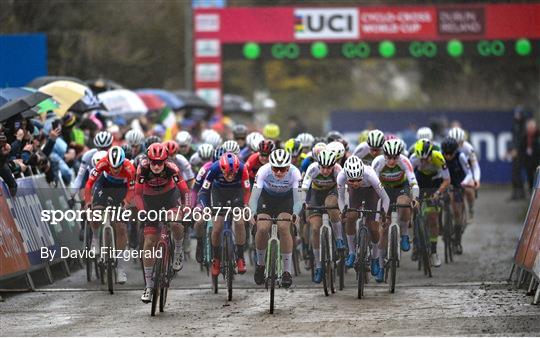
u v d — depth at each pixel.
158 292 25.89
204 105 67.50
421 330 23.12
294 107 135.50
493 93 106.19
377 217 29.41
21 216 30.23
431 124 66.50
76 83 40.94
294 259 33.31
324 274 28.44
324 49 72.38
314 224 28.80
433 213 34.22
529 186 61.06
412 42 72.31
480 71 106.38
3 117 31.94
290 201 28.17
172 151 34.88
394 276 29.02
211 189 29.02
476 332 22.80
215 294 29.45
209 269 34.38
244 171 27.72
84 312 26.47
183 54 85.12
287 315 25.55
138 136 37.84
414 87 131.50
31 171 33.41
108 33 68.00
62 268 33.56
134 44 75.19
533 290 28.55
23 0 57.31
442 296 28.25
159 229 26.83
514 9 71.88
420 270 34.19
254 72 132.62
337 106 136.25
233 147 31.94
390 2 117.75
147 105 54.38
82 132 40.41
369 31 71.88
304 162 32.28
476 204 60.47
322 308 26.56
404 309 26.16
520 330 23.02
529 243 29.05
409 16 71.75
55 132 34.88
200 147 36.47
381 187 28.47
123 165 29.05
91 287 31.03
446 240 36.12
